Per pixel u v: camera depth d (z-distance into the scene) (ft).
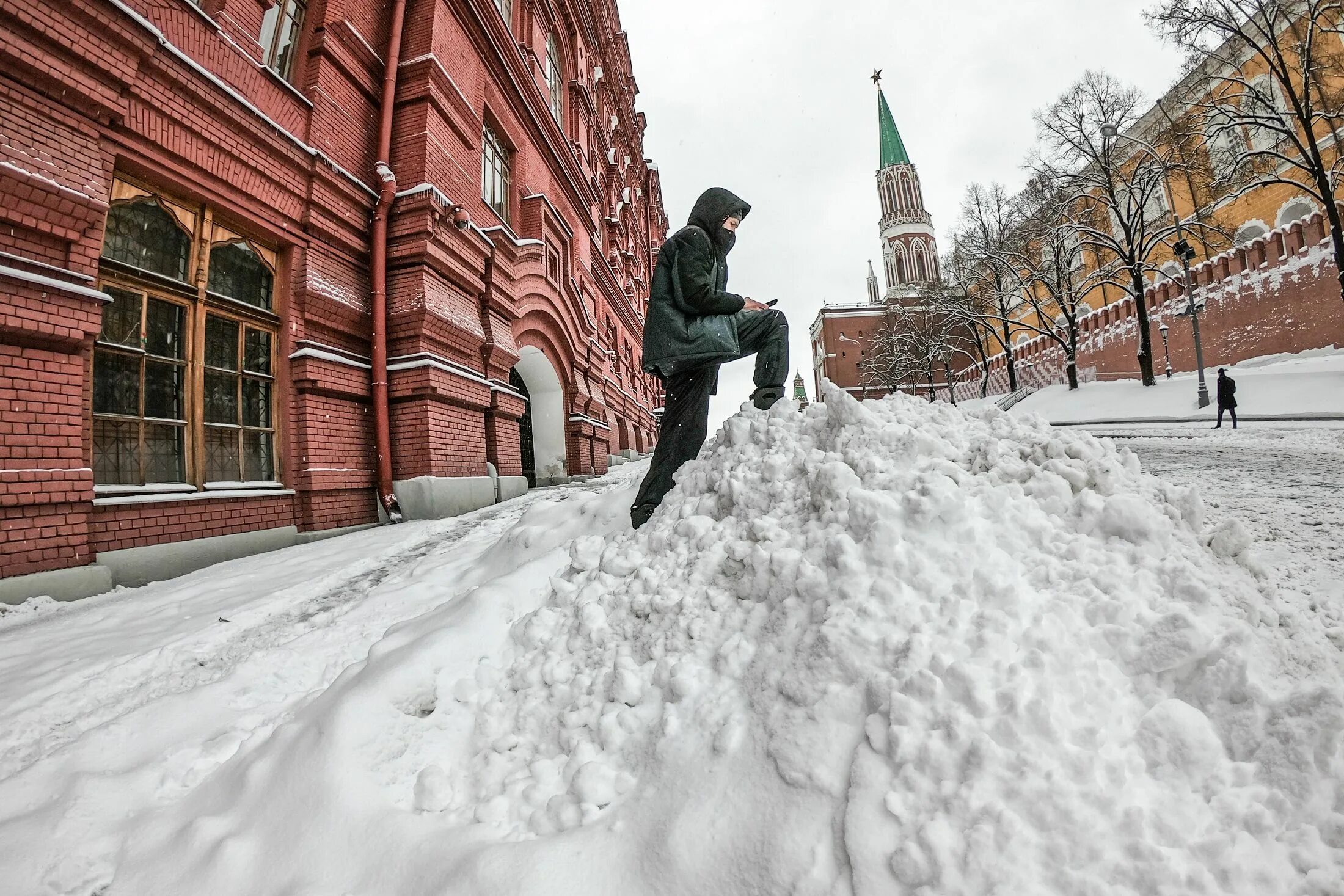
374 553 15.55
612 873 4.37
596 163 58.70
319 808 5.15
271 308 19.47
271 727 6.95
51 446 12.67
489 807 5.12
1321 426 40.42
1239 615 5.29
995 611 4.92
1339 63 62.69
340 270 21.63
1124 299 111.14
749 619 6.04
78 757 6.52
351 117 22.80
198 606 11.93
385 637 8.10
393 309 22.99
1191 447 31.07
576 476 43.60
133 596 13.07
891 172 256.11
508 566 10.93
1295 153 79.77
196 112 16.11
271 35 20.26
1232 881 3.44
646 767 5.18
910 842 3.72
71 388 13.10
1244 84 63.93
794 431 8.44
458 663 7.06
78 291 12.92
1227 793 3.84
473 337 26.14
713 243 10.19
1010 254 110.11
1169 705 4.26
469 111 27.48
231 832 5.23
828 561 5.80
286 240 19.39
